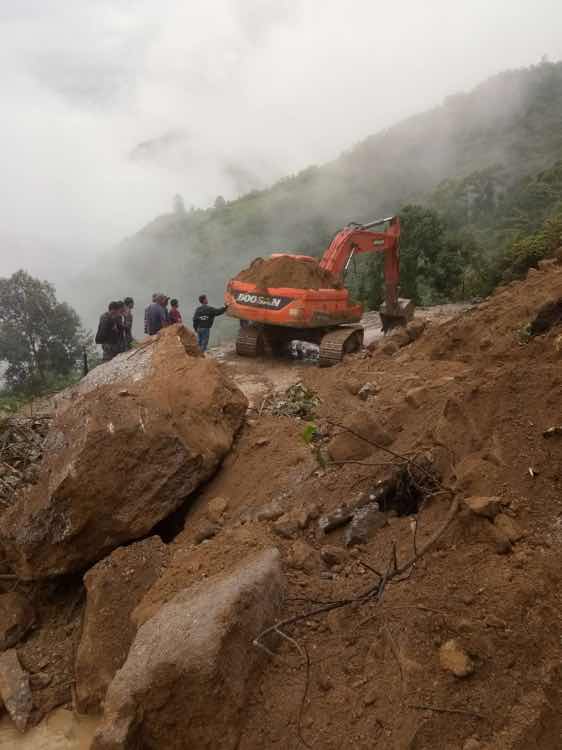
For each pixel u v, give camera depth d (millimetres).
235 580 4125
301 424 7539
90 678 4609
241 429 7555
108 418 5832
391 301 13891
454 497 4703
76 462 5539
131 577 5156
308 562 4770
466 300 23359
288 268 10781
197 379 7375
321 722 3430
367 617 3953
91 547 5660
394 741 3135
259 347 12062
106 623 4871
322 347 10820
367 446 6082
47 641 5395
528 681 3295
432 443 5570
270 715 3594
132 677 3686
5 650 5344
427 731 3111
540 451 4762
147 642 3885
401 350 10789
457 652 3414
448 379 7000
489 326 9492
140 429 5836
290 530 5273
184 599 4215
